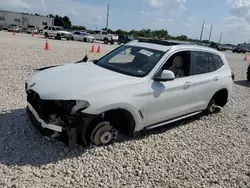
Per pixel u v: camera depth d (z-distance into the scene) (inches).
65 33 1544.0
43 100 145.8
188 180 145.7
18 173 131.8
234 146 197.3
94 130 156.1
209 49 235.3
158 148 176.4
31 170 135.5
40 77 168.6
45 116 147.9
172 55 191.2
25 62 447.8
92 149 158.6
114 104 153.2
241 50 2308.1
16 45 756.0
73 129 142.9
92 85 153.0
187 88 202.2
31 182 126.6
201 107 229.3
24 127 179.3
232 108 297.6
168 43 203.6
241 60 1227.2
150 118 179.2
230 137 213.0
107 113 160.4
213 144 195.8
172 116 197.9
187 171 154.3
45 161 144.3
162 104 183.2
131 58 194.1
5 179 126.0
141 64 185.3
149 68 179.9
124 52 204.5
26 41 1019.3
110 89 154.3
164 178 144.6
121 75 173.8
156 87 176.2
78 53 713.0
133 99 162.4
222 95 260.2
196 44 229.5
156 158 163.6
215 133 217.3
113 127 165.9
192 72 210.4
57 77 163.9
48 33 1563.7
